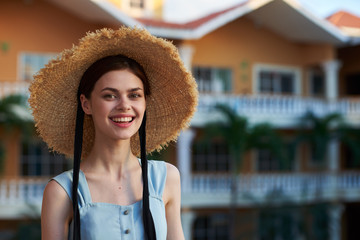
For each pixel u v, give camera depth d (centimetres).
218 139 1741
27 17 1480
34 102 187
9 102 1240
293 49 1858
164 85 199
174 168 200
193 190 1529
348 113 1736
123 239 174
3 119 1247
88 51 179
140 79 181
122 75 177
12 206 1342
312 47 1852
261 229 1495
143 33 179
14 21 1472
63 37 1491
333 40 1802
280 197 1515
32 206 1298
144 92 186
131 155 191
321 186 1695
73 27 1495
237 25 1766
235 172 1442
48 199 176
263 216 1502
